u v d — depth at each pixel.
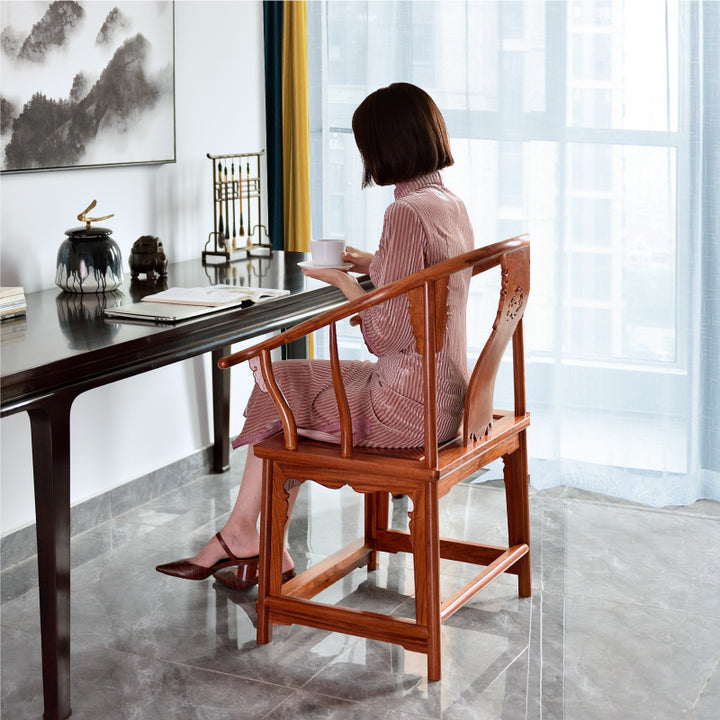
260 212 4.09
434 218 2.43
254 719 2.29
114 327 2.54
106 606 2.85
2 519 3.09
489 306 4.09
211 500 3.70
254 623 2.75
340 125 4.23
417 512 2.37
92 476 3.45
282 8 4.13
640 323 3.82
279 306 2.93
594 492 3.84
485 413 2.57
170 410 3.80
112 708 2.34
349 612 2.50
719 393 3.70
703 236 3.67
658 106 3.70
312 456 2.45
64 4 3.15
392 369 2.47
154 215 3.66
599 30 3.72
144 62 3.51
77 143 3.26
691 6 3.55
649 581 3.01
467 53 3.92
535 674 2.47
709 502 3.73
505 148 3.93
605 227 3.82
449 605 2.50
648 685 2.42
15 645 2.66
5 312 2.63
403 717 2.29
